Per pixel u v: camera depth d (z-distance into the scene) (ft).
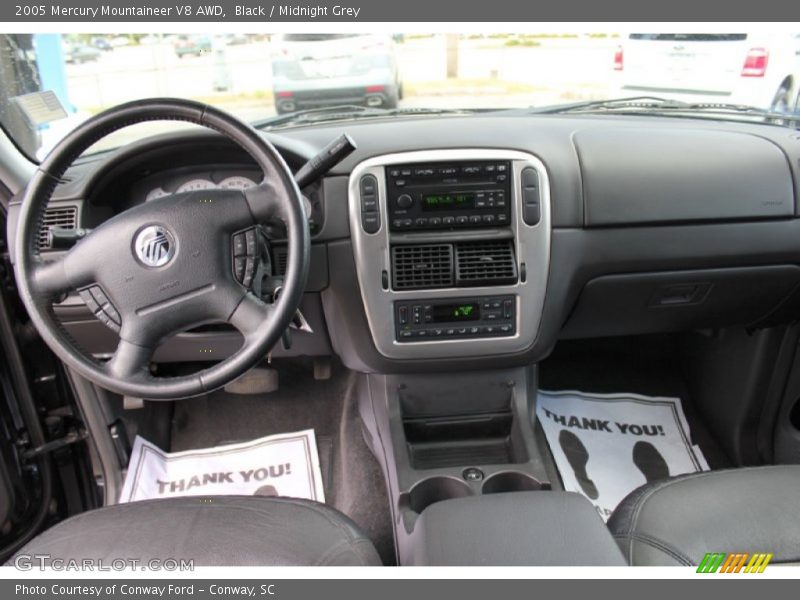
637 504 3.27
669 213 4.57
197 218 3.25
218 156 4.43
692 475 3.43
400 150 4.32
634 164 4.53
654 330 5.38
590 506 3.08
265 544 2.94
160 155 4.33
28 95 4.43
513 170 4.36
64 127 4.50
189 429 6.13
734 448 5.71
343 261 4.41
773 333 5.29
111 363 3.34
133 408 5.54
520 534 2.90
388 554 4.91
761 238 4.68
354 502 5.32
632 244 4.61
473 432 5.07
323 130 4.75
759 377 5.40
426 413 5.02
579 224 4.54
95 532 3.07
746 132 4.87
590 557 2.77
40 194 3.28
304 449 5.86
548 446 5.79
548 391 6.48
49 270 3.32
